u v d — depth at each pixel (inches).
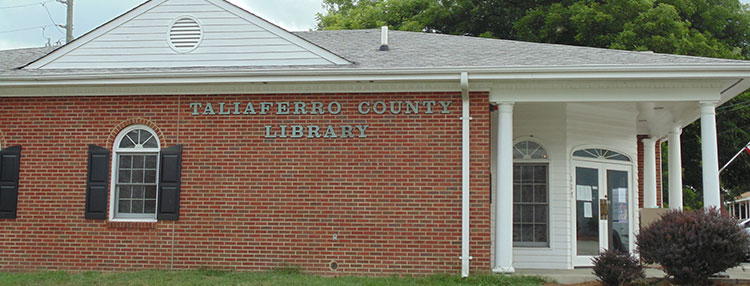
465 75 413.7
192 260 445.1
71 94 464.8
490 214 464.8
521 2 1063.6
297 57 462.9
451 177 430.0
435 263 426.3
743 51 1016.9
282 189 442.9
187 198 448.8
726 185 1133.1
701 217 387.5
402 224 431.5
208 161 449.7
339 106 443.2
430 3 1096.8
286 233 439.8
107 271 448.5
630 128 527.8
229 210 445.1
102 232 453.1
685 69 402.3
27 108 468.8
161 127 455.2
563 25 965.2
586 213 496.7
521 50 488.7
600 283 404.2
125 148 460.4
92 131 460.8
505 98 431.2
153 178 459.5
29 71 475.2
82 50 479.8
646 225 483.8
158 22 478.3
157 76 439.5
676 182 579.5
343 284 388.2
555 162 486.0
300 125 445.7
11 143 467.2
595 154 507.8
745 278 405.1
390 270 429.1
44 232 457.4
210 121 452.4
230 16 473.7
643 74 406.9
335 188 438.9
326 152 442.0
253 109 449.7
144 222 450.0
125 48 477.4
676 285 392.8
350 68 430.6
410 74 422.3
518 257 483.5
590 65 407.5
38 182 461.7
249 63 466.6
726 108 985.5
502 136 429.1
